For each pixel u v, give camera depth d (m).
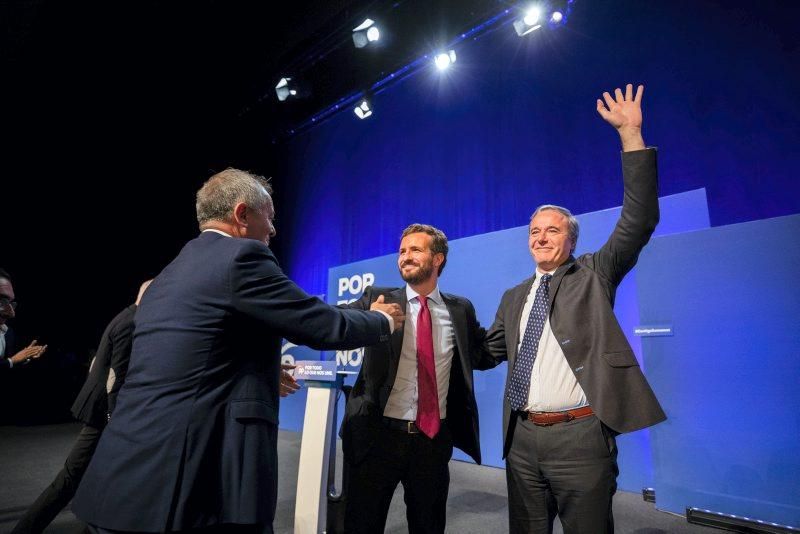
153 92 5.46
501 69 5.22
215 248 0.99
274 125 7.07
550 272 1.42
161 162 6.62
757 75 3.47
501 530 2.10
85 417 1.90
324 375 1.31
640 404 1.11
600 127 4.34
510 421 1.31
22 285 6.39
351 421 1.36
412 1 4.80
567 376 1.22
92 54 4.69
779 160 3.30
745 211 3.43
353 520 1.28
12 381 6.29
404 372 1.38
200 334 0.89
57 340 6.70
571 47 4.65
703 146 3.68
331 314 0.99
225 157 7.21
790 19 3.36
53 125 5.54
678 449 2.33
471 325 1.55
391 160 6.23
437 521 1.32
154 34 4.68
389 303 1.36
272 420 0.93
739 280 2.26
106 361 1.97
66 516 2.33
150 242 7.04
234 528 0.86
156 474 0.80
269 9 5.10
